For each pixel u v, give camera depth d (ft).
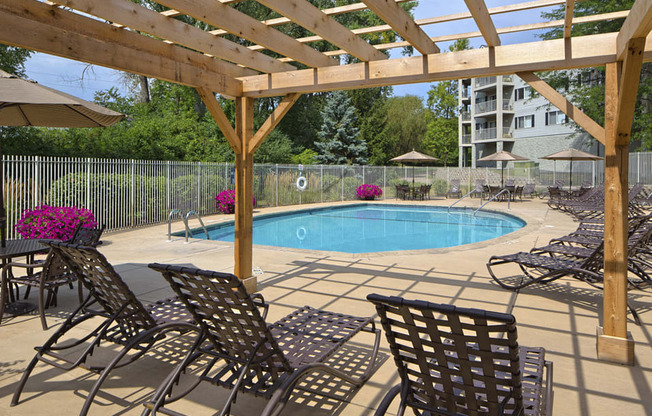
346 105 102.32
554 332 13.69
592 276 15.72
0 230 15.33
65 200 34.40
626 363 11.40
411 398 7.29
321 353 9.30
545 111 112.16
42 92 12.58
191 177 47.85
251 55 17.11
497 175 84.69
